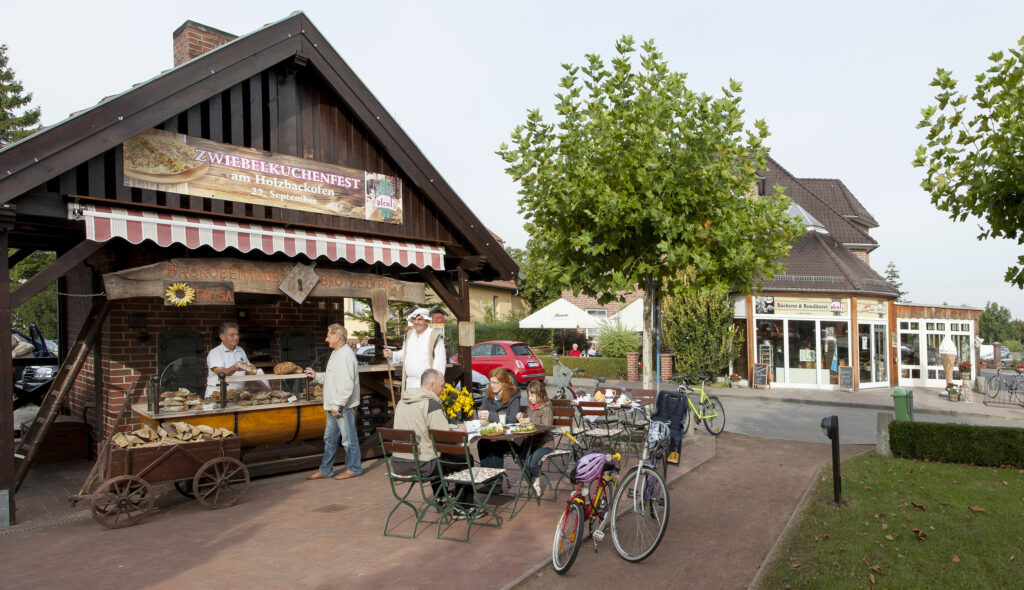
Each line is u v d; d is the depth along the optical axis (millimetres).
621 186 9703
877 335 24703
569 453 7594
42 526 6363
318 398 8523
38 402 13664
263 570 5168
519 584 4918
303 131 8711
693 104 9656
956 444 9727
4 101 40812
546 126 10094
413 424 6387
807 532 6184
